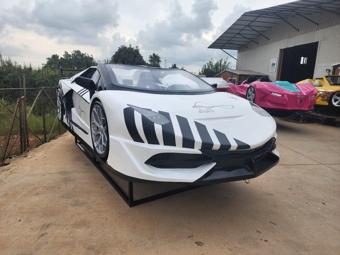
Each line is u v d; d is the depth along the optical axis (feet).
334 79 25.88
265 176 10.89
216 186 9.65
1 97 18.12
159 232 6.79
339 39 38.01
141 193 8.70
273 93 19.67
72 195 8.48
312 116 26.73
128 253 5.98
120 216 7.41
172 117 7.02
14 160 11.92
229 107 8.38
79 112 10.83
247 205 8.42
